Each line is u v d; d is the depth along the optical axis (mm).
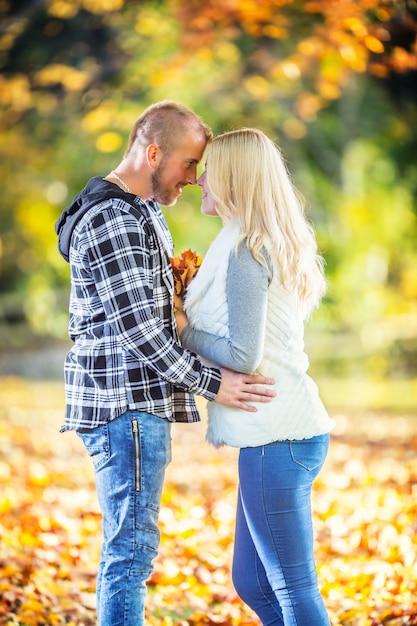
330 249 21391
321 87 14539
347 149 21547
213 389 3799
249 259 3779
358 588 5445
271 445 3828
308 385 3914
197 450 11047
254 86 17000
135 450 3826
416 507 7371
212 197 3932
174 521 7234
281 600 3840
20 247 23594
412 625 4754
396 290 23828
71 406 3961
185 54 15141
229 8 12289
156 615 5176
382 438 11461
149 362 3771
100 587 3889
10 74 18266
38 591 5270
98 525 7086
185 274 4164
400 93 19953
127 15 16594
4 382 18172
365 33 10266
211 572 6098
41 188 21469
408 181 22141
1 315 24906
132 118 17953
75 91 18609
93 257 3820
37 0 15906
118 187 3990
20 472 8914
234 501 8172
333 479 8961
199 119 4164
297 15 12289
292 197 3947
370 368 20297
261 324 3764
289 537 3812
